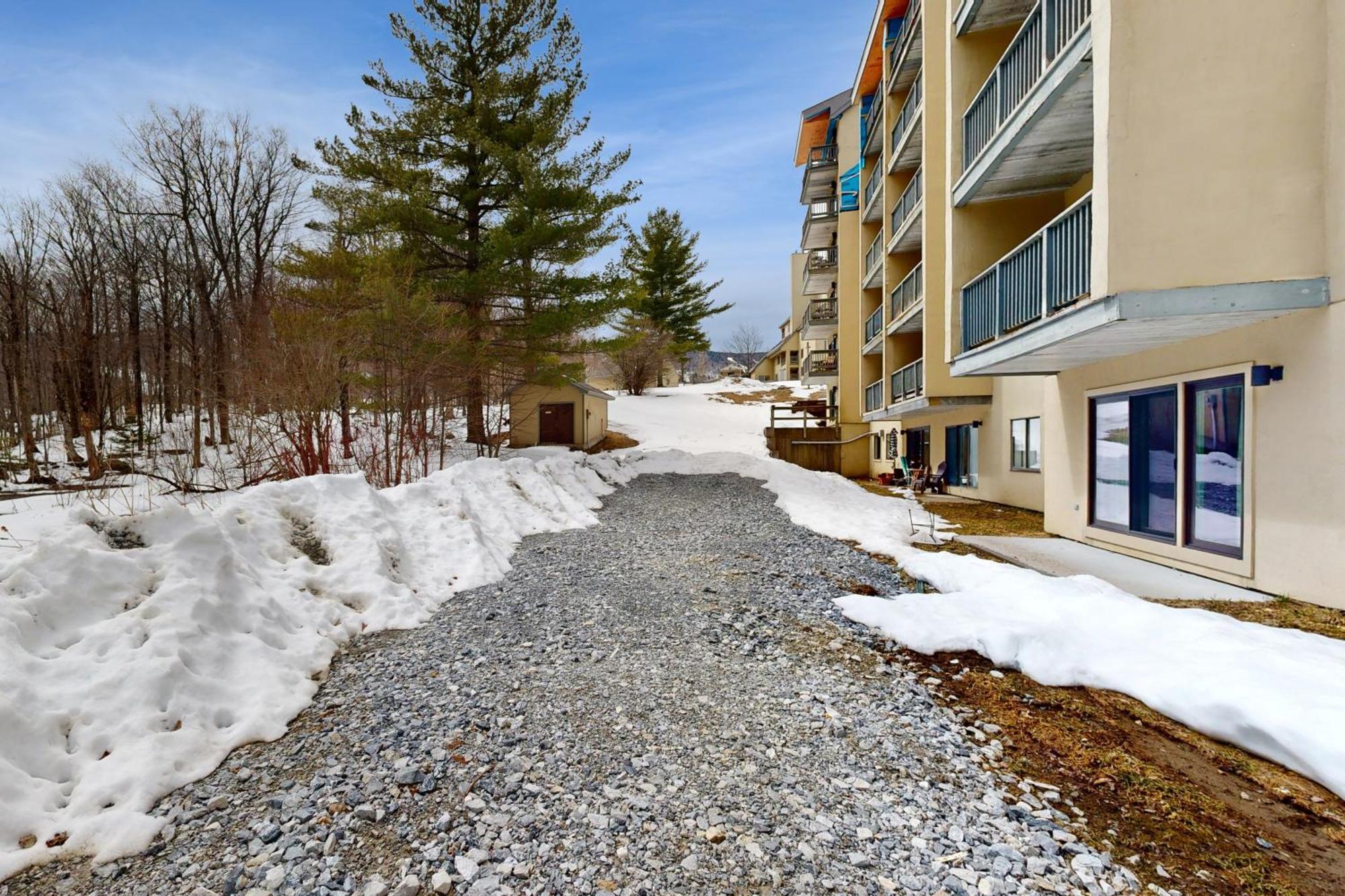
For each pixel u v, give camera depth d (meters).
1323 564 4.93
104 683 3.17
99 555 3.84
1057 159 8.33
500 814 2.68
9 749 2.69
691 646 4.80
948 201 10.12
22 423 21.28
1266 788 2.92
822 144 28.44
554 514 10.56
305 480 6.46
